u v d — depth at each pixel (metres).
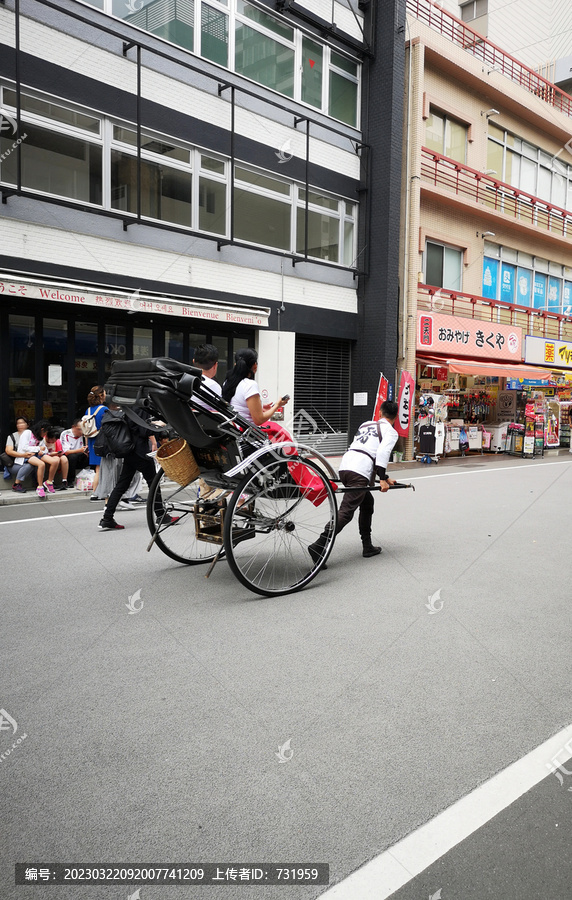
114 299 10.08
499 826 2.20
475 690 3.20
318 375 15.30
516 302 20.86
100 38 10.59
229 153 12.77
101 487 8.27
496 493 9.96
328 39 14.62
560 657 3.62
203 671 3.39
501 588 4.91
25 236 9.80
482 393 18.59
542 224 21.58
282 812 2.25
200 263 12.32
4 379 9.80
